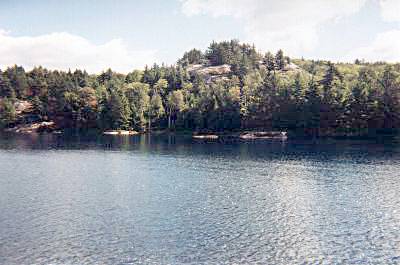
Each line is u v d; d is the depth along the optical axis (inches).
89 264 1242.6
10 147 4896.7
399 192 2278.5
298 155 4077.3
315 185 2477.9
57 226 1600.6
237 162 3550.7
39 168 3154.5
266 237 1489.9
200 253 1332.4
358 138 6225.4
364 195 2201.0
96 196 2140.7
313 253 1339.8
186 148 4896.7
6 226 1598.2
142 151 4527.6
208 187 2409.0
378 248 1387.8
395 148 4781.0
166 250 1355.8
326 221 1696.6
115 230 1556.3
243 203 2006.6
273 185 2480.3
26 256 1299.2
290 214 1806.1
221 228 1592.0
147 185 2464.3
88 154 4202.8
